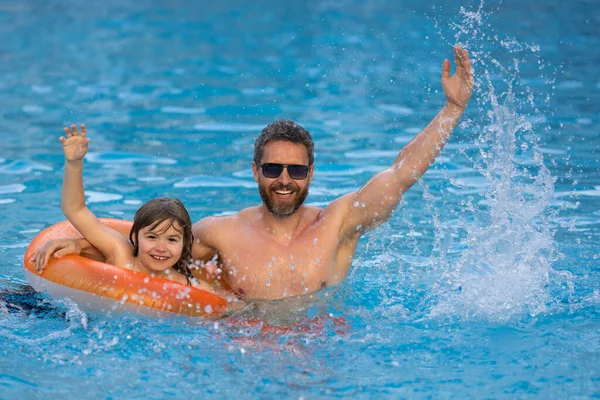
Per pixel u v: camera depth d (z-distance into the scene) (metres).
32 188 12.02
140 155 13.98
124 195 11.78
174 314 7.38
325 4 32.81
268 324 7.23
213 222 8.23
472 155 13.70
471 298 7.75
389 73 21.11
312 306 7.69
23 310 7.53
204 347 6.72
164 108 17.66
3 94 18.94
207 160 13.71
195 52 24.39
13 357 6.50
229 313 7.52
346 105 17.95
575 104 17.36
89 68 22.06
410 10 30.41
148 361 6.45
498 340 6.89
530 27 26.81
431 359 6.51
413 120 16.53
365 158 13.77
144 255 7.94
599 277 8.52
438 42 24.72
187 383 6.07
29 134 15.30
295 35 26.81
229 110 17.48
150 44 25.64
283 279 7.83
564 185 12.02
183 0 34.53
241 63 22.80
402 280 8.53
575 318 7.38
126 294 7.41
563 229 10.22
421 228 10.42
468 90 7.80
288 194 7.66
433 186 12.19
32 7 32.53
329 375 6.21
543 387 6.00
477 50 22.92
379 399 5.83
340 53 23.86
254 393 5.91
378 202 7.95
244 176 12.81
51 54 24.00
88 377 6.16
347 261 8.26
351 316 7.45
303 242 7.94
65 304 7.64
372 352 6.64
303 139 7.71
